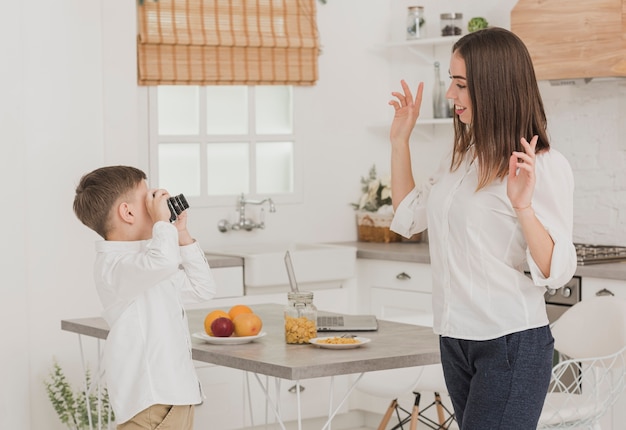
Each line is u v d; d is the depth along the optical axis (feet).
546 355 8.45
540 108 8.56
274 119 20.35
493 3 19.52
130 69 16.96
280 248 20.15
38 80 16.25
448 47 20.42
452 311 8.67
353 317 12.21
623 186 17.30
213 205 19.44
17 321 15.94
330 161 20.84
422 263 17.84
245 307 11.46
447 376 8.91
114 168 10.40
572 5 15.89
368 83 21.25
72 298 16.53
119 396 10.01
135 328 10.07
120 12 16.84
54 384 16.21
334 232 20.92
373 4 21.25
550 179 8.34
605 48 15.55
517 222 8.41
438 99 19.92
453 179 8.74
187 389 10.08
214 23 19.03
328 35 20.68
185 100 19.30
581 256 15.78
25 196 16.08
